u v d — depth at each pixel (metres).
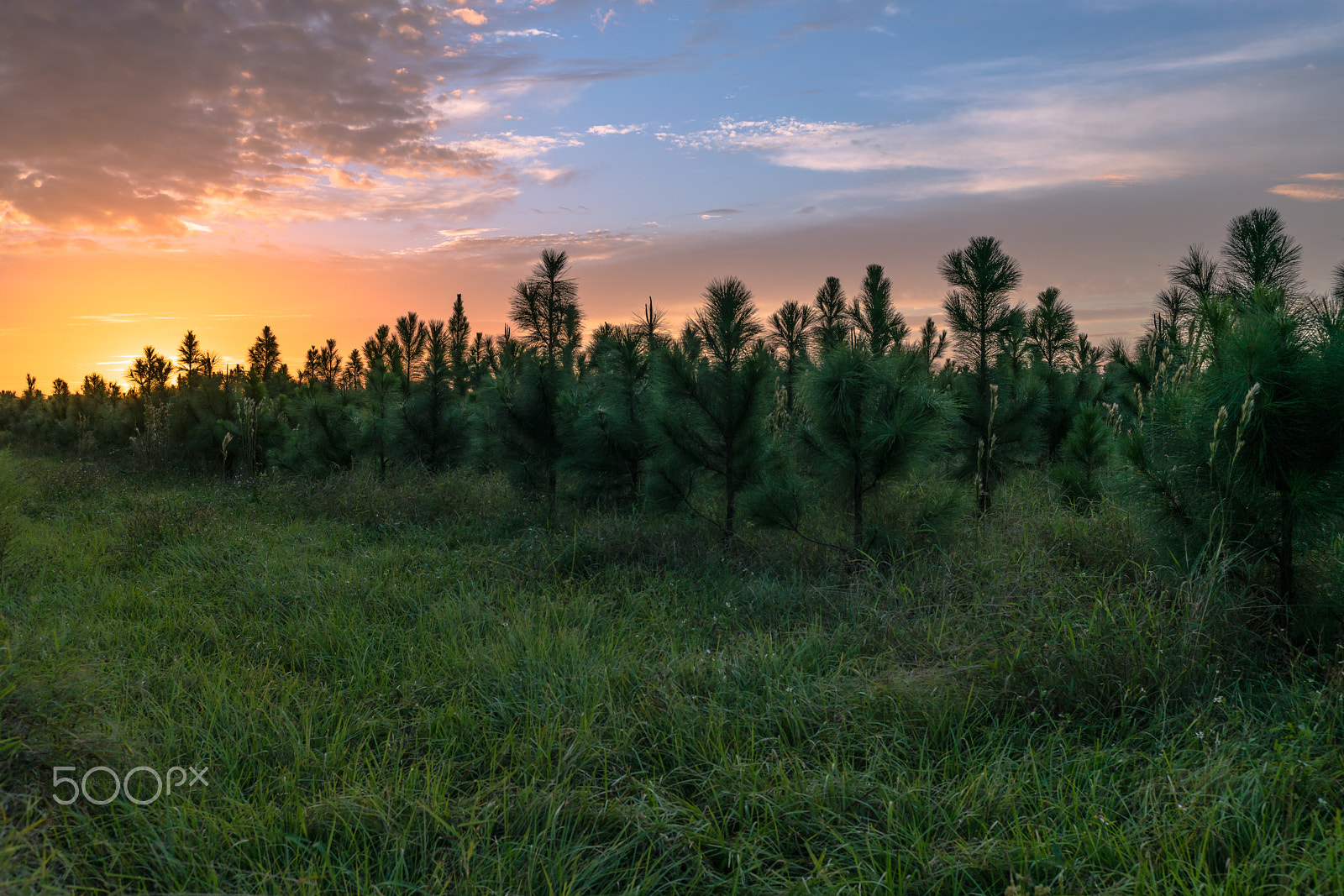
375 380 11.32
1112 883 2.20
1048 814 2.53
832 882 2.25
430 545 6.89
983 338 7.76
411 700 3.45
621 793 2.79
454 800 2.72
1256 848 2.27
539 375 7.95
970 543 5.63
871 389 5.46
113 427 15.14
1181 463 4.13
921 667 3.71
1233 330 3.97
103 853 2.36
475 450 10.06
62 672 3.19
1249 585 3.90
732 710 3.28
